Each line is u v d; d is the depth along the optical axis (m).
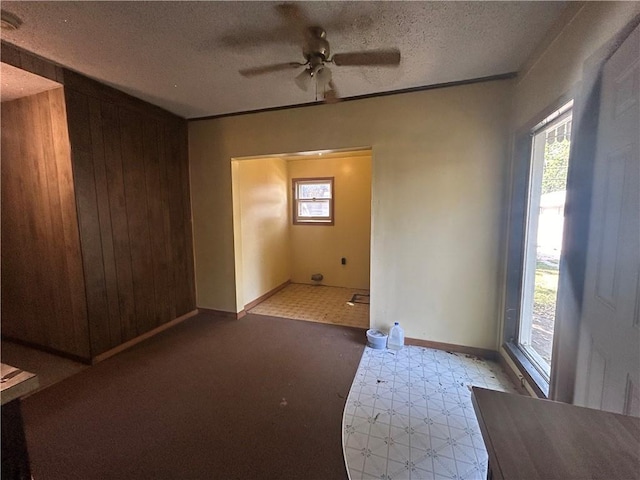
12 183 2.64
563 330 1.50
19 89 2.31
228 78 2.43
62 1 1.50
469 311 2.73
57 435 1.75
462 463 1.56
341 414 1.94
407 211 2.80
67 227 2.48
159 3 1.53
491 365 2.56
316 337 3.13
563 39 1.63
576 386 1.39
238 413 1.95
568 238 1.46
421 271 2.83
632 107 1.01
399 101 2.72
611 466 0.62
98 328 2.62
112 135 2.68
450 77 2.45
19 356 2.71
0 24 1.68
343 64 1.87
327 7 1.58
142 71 2.31
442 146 2.65
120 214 2.79
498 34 1.83
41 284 2.69
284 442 1.70
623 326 1.04
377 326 3.02
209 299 3.77
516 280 2.45
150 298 3.15
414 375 2.40
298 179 5.25
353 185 5.02
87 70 2.29
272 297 4.60
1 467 0.87
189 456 1.60
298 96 2.82
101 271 2.63
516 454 0.64
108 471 1.51
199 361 2.63
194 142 3.56
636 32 1.00
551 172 2.04
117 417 1.91
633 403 0.97
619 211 1.08
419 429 1.80
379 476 1.48
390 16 1.66
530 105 2.09
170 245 3.39
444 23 1.72
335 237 5.19
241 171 3.78
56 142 2.39
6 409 0.88
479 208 2.61
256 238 4.22
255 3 1.54
